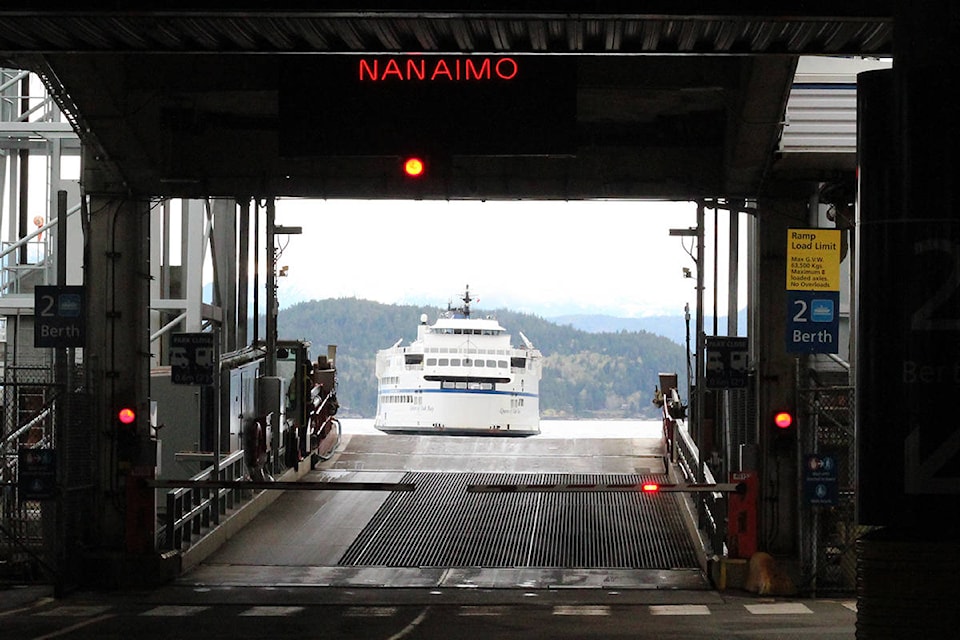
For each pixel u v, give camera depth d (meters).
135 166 19.77
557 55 13.86
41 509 19.70
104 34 13.04
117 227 20.22
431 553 22.44
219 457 22.66
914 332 6.32
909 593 6.32
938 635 6.30
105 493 20.06
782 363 19.88
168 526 20.44
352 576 20.62
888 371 6.38
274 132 20.45
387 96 15.98
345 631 15.22
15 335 19.59
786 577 19.27
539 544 23.05
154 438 20.28
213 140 20.44
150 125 19.70
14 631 14.96
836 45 13.57
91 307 20.23
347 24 12.58
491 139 15.95
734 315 25.09
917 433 6.32
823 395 21.66
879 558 6.38
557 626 15.70
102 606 17.77
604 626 15.69
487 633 15.02
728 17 11.59
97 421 20.11
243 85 19.00
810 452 19.78
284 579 20.38
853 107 18.58
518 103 15.95
